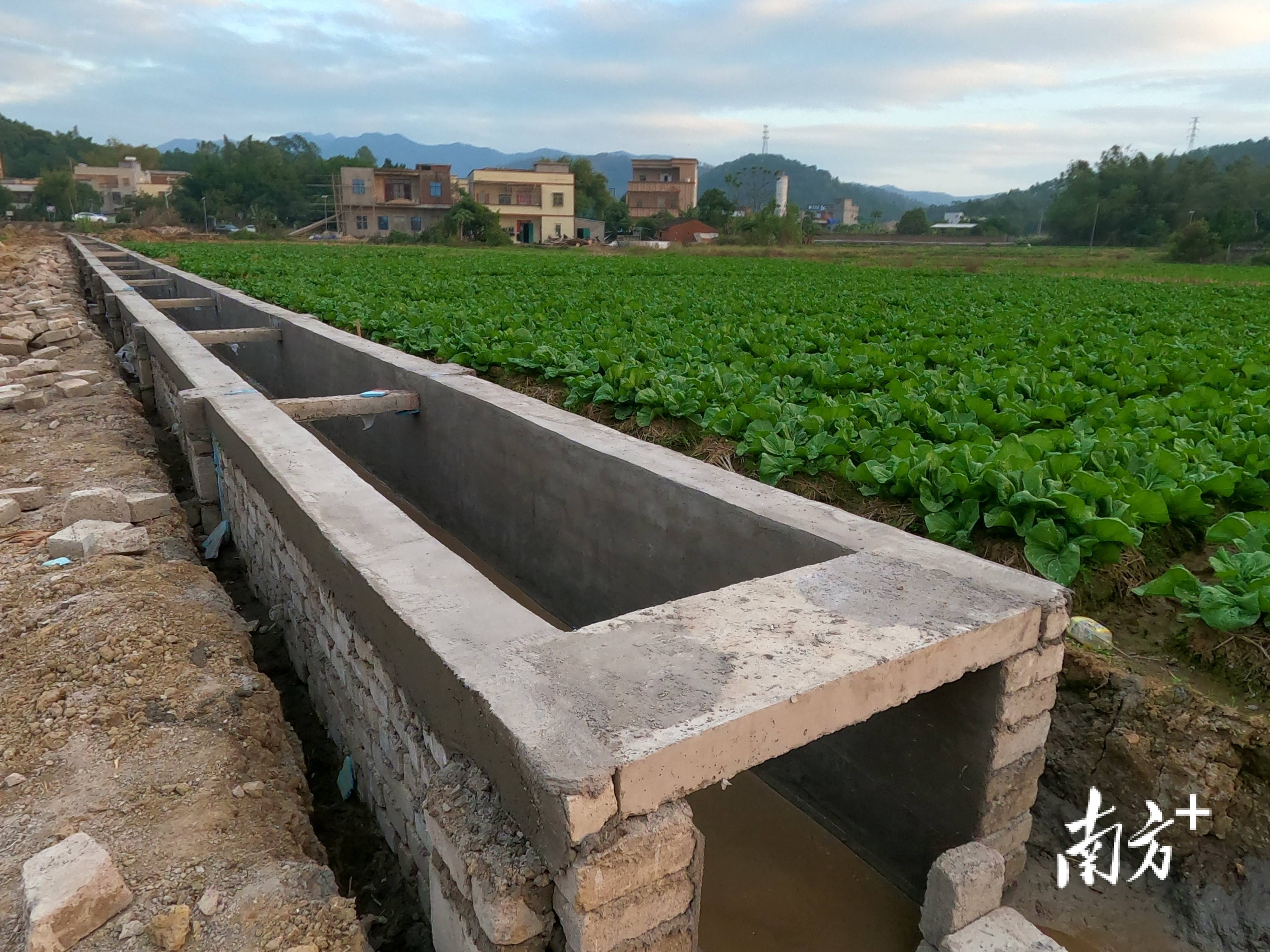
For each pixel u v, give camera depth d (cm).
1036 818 399
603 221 8438
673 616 310
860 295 1978
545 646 288
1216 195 7669
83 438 809
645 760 229
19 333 1255
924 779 365
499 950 240
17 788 332
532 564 650
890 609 317
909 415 657
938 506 495
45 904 256
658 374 794
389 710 350
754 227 6562
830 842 419
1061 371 845
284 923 272
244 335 1116
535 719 245
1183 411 697
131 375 1304
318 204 8525
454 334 1115
